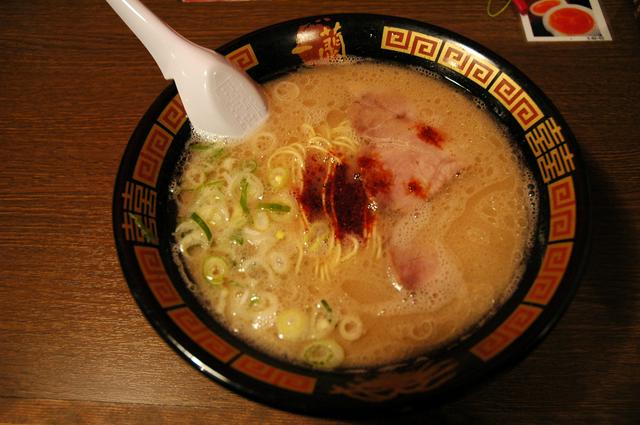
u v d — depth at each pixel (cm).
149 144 32
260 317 30
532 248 30
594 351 30
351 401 25
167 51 32
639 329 31
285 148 35
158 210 32
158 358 31
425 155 34
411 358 29
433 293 31
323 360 29
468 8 41
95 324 32
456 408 29
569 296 26
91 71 40
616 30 39
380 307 30
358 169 34
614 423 29
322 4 41
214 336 28
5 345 32
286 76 37
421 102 36
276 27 35
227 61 33
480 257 31
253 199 33
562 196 29
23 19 42
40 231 35
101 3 42
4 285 33
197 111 33
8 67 40
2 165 37
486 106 35
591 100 37
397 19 35
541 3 41
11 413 30
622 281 32
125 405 30
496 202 32
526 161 32
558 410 29
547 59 38
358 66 37
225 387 26
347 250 32
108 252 34
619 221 33
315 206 33
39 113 38
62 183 36
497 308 30
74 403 30
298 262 32
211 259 31
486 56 33
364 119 36
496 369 25
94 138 38
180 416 30
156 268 29
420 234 32
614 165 35
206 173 34
